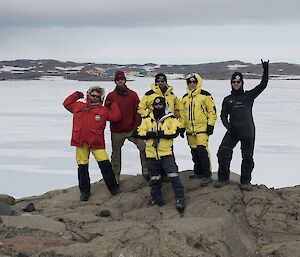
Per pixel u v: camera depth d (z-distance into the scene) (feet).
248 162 22.22
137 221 19.48
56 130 72.90
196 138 23.08
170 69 528.22
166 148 20.66
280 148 58.08
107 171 23.11
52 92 177.68
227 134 22.43
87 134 22.81
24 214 20.92
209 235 16.47
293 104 122.93
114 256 15.08
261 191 21.70
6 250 15.53
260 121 85.46
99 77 367.25
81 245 15.74
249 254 16.88
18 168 45.96
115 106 23.41
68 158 51.19
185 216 19.56
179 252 15.15
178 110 23.57
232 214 19.43
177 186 20.26
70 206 22.80
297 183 40.45
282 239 18.33
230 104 22.11
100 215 20.29
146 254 15.15
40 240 16.38
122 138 24.75
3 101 130.11
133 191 23.91
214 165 47.06
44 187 38.68
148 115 21.16
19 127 76.13
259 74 417.28
